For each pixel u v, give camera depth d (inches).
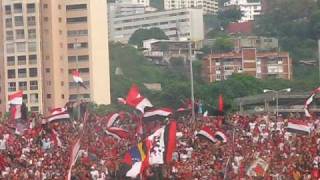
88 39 7696.9
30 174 2066.9
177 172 1953.7
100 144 2603.3
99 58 7751.0
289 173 1891.0
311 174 1824.6
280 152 2262.6
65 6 7731.3
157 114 2546.8
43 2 7662.4
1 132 2960.1
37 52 7598.4
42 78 7637.8
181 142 2588.6
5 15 7677.2
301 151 2240.4
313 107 6092.5
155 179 1884.8
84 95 7672.2
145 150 1604.3
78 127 3164.4
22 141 2733.8
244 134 2947.8
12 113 3169.3
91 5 7701.8
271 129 3080.7
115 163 2066.9
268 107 6432.1
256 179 1838.1
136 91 2564.0
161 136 1596.9
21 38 7628.0
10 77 7647.6
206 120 3410.4
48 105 7637.8
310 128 2657.5
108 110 6087.6
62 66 7721.5
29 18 7632.9
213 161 2127.2
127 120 3265.3
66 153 2402.8
